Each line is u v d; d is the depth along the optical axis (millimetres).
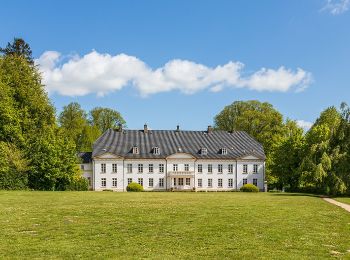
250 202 32750
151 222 19359
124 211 23922
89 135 100438
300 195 48156
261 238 15461
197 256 12617
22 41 70750
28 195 39000
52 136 57031
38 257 12445
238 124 100250
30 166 53688
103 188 84062
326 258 12422
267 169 90625
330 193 46094
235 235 16047
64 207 26172
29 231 16734
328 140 48250
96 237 15500
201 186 86938
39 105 56250
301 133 71938
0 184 51219
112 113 112250
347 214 24484
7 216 21109
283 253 13023
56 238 15273
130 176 85000
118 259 12227
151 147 87438
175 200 34625
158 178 85812
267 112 100562
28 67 59406
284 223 19531
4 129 50562
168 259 12242
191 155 86625
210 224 18859
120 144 86938
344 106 48438
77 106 103688
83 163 85375
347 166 45750
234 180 87812
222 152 88125
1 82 51500
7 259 12164
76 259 12242
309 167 47594
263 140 95750
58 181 57219
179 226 18188
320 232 17047
